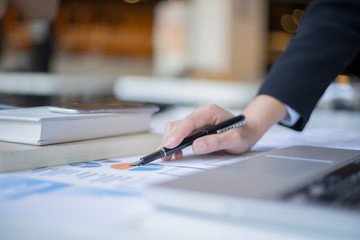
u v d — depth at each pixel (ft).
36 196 1.25
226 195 0.99
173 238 0.88
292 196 0.99
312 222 0.87
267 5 16.79
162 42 17.08
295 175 1.29
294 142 2.78
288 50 2.56
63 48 16.58
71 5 16.63
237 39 15.34
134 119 2.35
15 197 1.24
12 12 7.66
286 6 17.40
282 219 0.89
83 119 1.97
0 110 2.05
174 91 9.56
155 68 17.70
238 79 13.56
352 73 2.82
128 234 0.91
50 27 9.47
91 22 17.01
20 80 10.08
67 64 16.81
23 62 12.05
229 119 2.14
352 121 4.34
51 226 0.97
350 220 0.83
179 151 2.04
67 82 10.25
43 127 1.77
